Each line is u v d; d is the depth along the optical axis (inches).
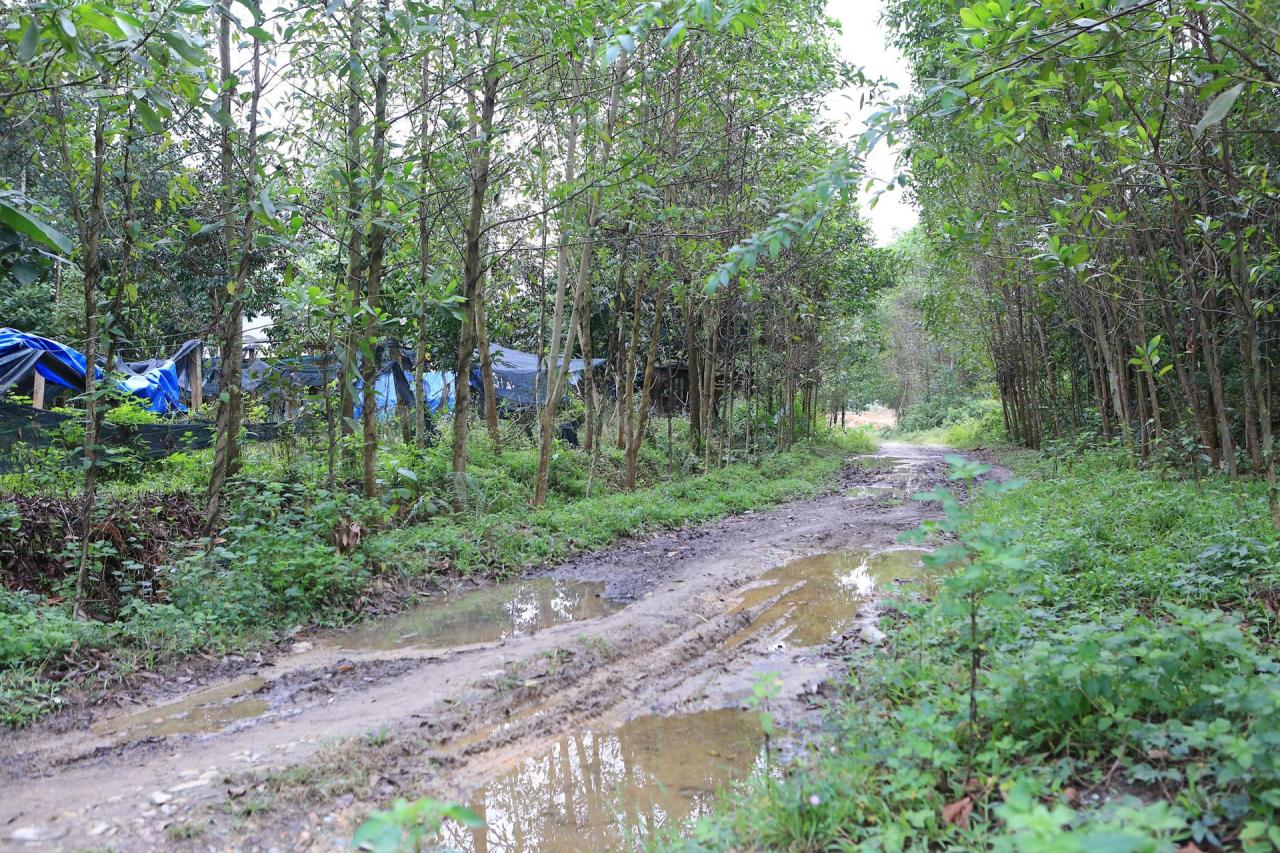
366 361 364.8
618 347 797.2
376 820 78.6
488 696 206.5
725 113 513.0
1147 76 230.5
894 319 2034.9
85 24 147.3
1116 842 70.5
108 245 321.4
